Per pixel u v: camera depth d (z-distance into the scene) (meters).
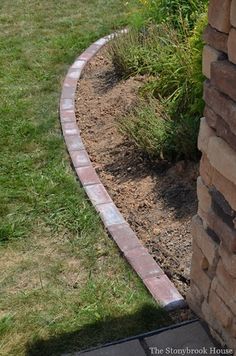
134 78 4.87
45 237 3.23
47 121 4.51
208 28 2.06
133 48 5.05
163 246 3.10
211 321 2.49
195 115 3.91
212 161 2.17
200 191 2.35
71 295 2.81
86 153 4.02
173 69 4.41
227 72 1.97
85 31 6.41
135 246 3.08
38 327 2.63
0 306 2.77
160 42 4.96
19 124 4.47
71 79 5.22
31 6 7.34
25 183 3.71
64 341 2.55
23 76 5.35
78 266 3.00
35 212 3.43
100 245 3.13
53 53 5.84
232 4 1.88
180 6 4.99
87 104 4.77
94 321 2.64
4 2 7.50
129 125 3.98
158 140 3.73
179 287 2.83
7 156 4.05
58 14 7.01
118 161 3.91
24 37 6.30
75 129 4.34
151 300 2.73
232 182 2.07
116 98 4.65
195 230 2.46
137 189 3.59
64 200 3.52
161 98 4.20
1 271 3.00
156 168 3.73
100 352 2.46
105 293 2.81
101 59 5.61
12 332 2.62
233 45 1.91
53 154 4.06
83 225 3.28
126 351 2.46
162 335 2.52
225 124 2.05
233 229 2.15
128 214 3.39
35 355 2.49
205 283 2.47
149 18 5.32
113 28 6.48
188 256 3.00
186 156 3.66
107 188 3.67
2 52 5.89
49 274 2.96
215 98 2.09
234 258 2.17
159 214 3.34
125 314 2.67
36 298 2.80
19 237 3.24
